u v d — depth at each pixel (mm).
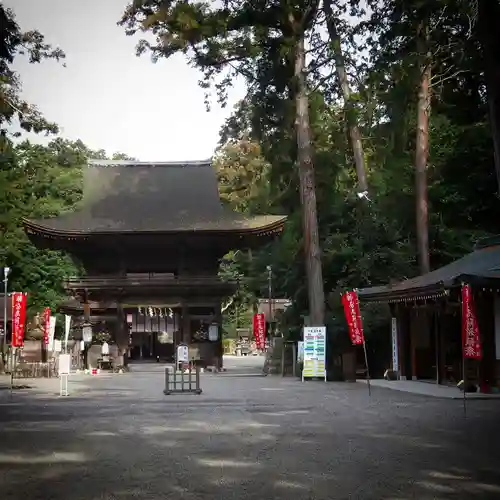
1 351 42469
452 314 27969
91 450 12250
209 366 44469
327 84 39656
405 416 17500
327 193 40656
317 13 34062
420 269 36344
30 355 39188
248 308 82500
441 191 41312
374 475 9820
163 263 48188
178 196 50406
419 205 36688
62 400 22719
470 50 21672
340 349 34781
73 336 43562
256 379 34656
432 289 24438
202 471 10180
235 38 36281
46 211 56750
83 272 56375
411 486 9078
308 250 36812
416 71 28000
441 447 12375
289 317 42094
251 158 68250
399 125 36938
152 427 15516
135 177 52438
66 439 13648
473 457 11297
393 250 37500
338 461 10961
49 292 54781
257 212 57156
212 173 53000
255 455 11578
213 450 12141
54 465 10758
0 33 23453
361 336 25750
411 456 11414
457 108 40219
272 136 40469
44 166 61938
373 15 22438
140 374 40344
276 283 50656
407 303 29719
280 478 9633
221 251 48094
